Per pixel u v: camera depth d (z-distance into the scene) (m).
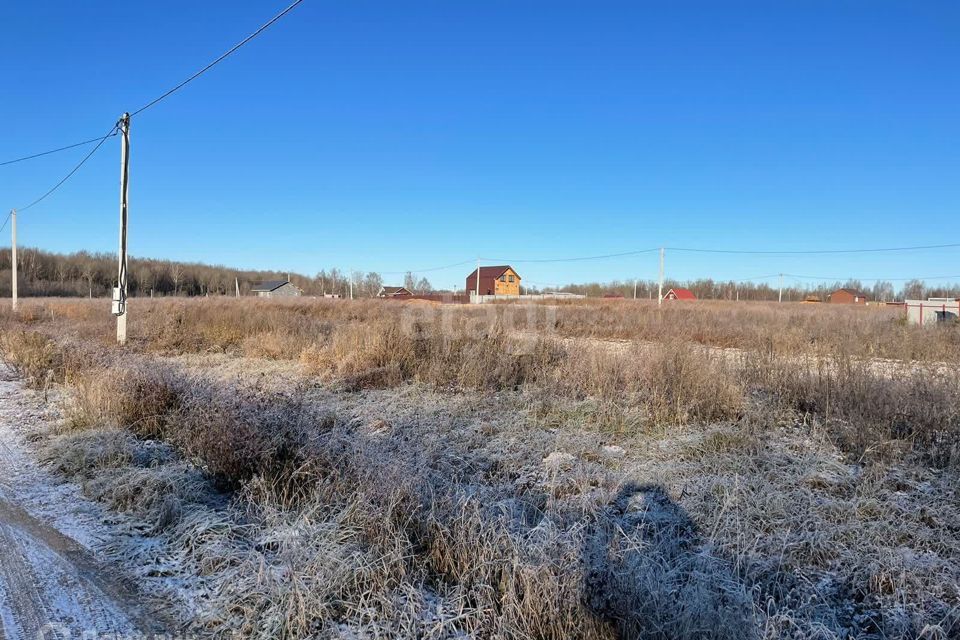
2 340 14.54
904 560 3.69
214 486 4.95
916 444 5.92
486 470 5.46
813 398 7.35
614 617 2.96
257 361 12.48
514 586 3.11
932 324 18.78
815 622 3.10
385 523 3.71
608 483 4.96
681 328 17.72
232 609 3.14
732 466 5.37
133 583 3.44
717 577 3.39
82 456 5.55
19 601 3.21
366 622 3.06
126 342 14.66
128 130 14.75
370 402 8.23
